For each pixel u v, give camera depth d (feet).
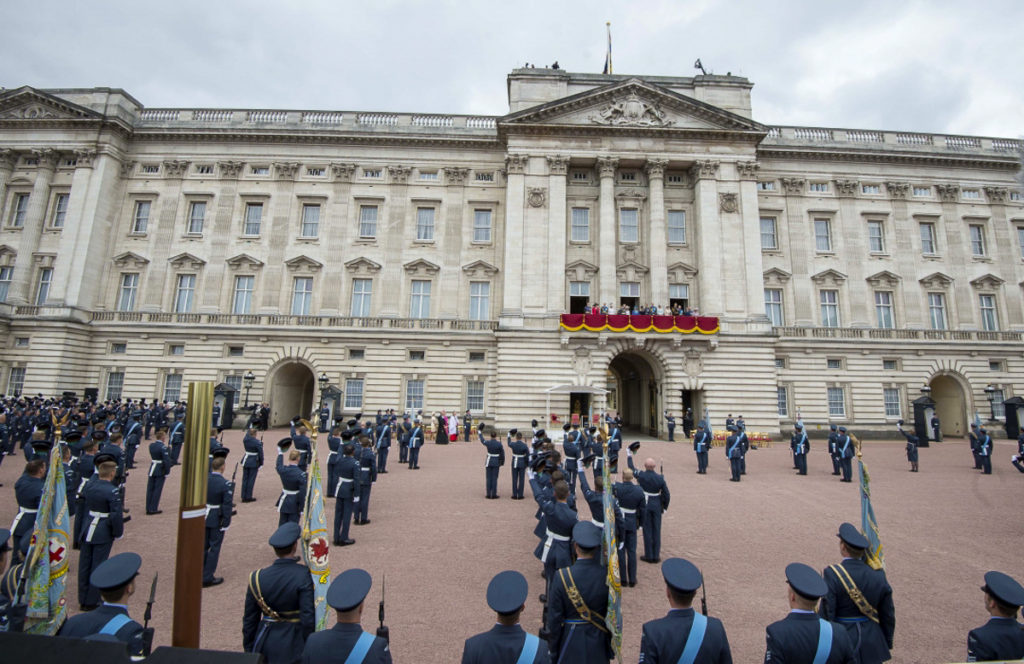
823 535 43.55
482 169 140.05
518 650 14.98
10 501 50.26
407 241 136.46
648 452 97.86
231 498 33.32
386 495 57.00
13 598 18.60
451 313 133.49
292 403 140.46
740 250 128.26
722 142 132.16
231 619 27.63
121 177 136.98
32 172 135.44
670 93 130.21
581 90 137.49
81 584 29.01
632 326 119.96
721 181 131.23
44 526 18.62
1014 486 65.82
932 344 137.90
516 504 53.57
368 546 39.63
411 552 38.32
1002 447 112.68
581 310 130.82
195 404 16.83
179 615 15.92
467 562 36.35
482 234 138.62
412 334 130.21
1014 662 15.57
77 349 125.70
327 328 129.49
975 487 65.10
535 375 120.57
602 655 18.53
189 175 137.08
